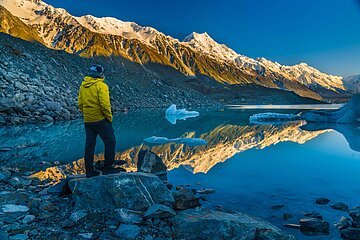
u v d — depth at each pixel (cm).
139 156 1020
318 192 775
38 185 805
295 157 1249
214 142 1697
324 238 521
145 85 8019
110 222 546
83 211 584
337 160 1179
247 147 1523
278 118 3362
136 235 502
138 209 598
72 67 5166
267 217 614
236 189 804
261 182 871
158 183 661
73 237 490
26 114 2520
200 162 1162
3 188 747
